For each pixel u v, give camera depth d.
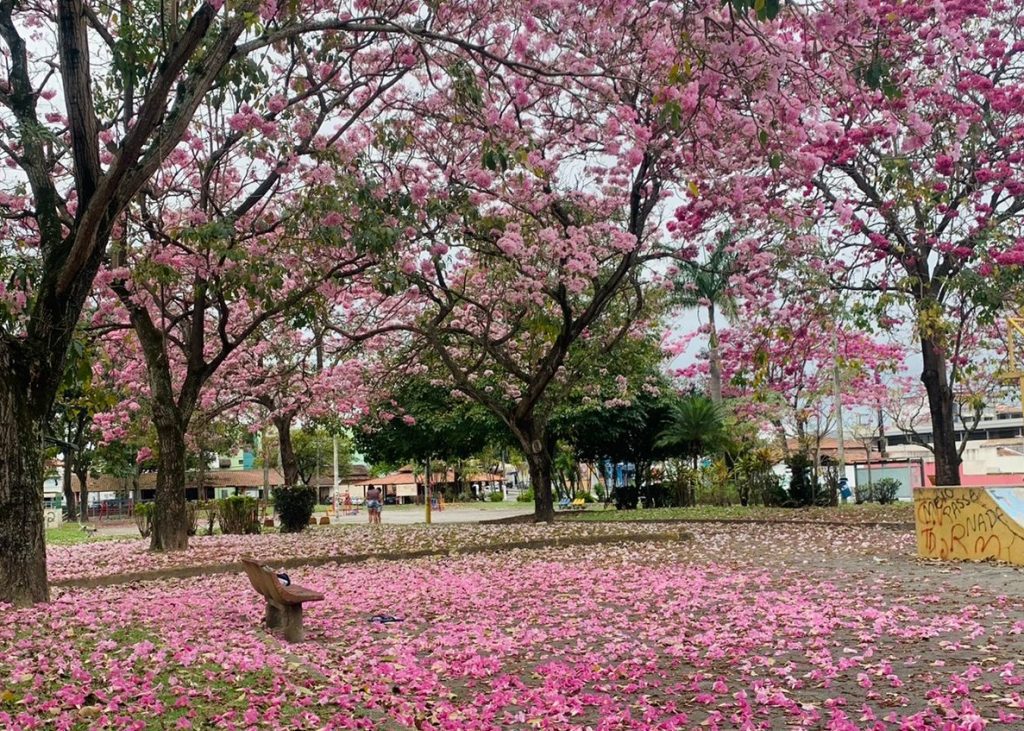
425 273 18.89
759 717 5.57
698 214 17.36
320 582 12.25
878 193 18.17
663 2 8.84
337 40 13.68
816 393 32.19
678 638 7.94
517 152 10.28
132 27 11.92
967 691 5.82
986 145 18.14
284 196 15.77
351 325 23.47
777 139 8.88
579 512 27.81
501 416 22.77
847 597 10.09
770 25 8.95
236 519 24.78
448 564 14.33
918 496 14.00
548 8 11.84
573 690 6.34
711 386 34.19
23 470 9.70
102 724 4.94
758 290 18.73
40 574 9.78
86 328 14.34
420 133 16.48
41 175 10.21
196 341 16.78
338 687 6.08
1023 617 8.61
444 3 13.28
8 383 9.60
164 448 16.80
